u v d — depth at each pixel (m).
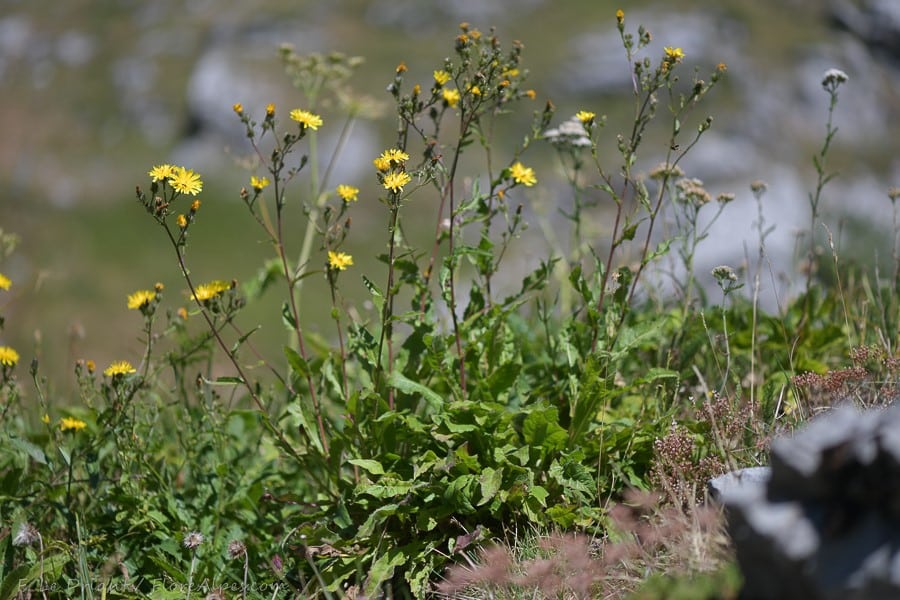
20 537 3.87
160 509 4.40
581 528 3.93
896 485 2.50
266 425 4.17
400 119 4.22
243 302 4.19
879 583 2.45
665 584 3.05
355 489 3.99
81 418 5.01
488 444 4.04
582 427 4.11
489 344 4.25
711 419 3.90
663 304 5.49
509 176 4.30
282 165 4.11
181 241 3.94
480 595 3.64
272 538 4.32
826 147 4.84
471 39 4.17
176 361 4.76
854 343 4.94
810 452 2.65
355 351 4.51
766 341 5.08
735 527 2.78
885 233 10.10
